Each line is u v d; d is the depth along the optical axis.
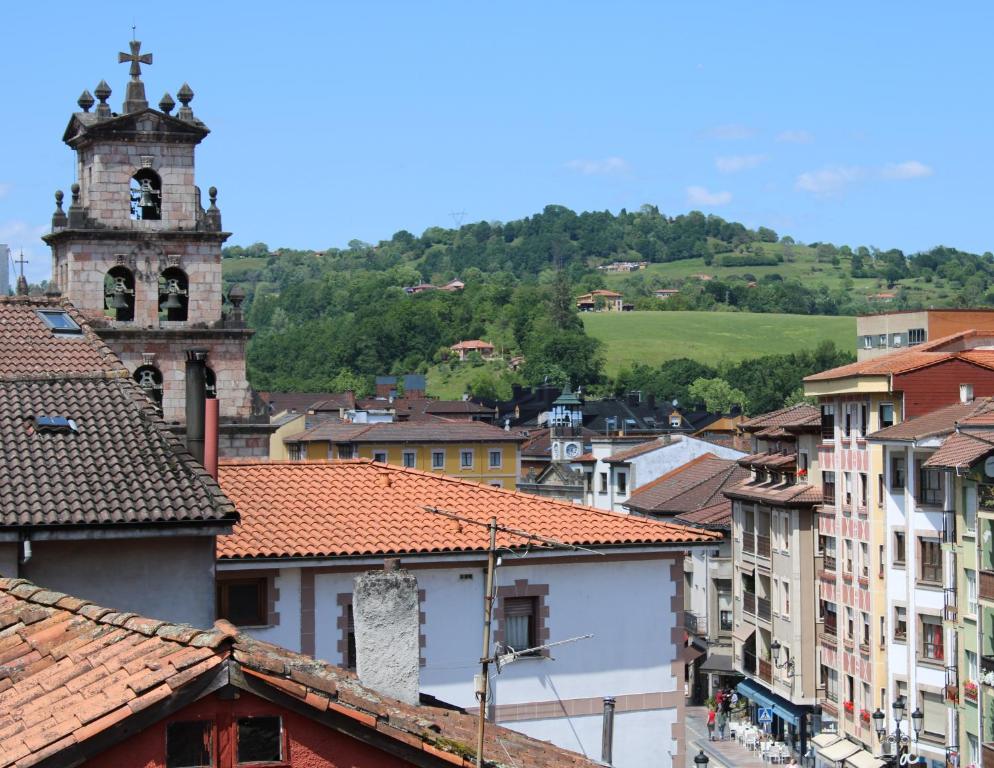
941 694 79.00
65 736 15.83
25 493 26.20
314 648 35.44
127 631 18.31
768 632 100.56
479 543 36.25
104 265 58.50
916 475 80.81
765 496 99.56
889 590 83.25
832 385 90.19
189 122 59.12
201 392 31.47
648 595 37.75
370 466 40.38
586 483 147.00
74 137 59.69
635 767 37.44
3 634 19.33
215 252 59.38
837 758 86.56
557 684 36.81
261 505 37.31
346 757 17.22
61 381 30.23
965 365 84.62
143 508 26.27
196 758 16.50
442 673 35.97
